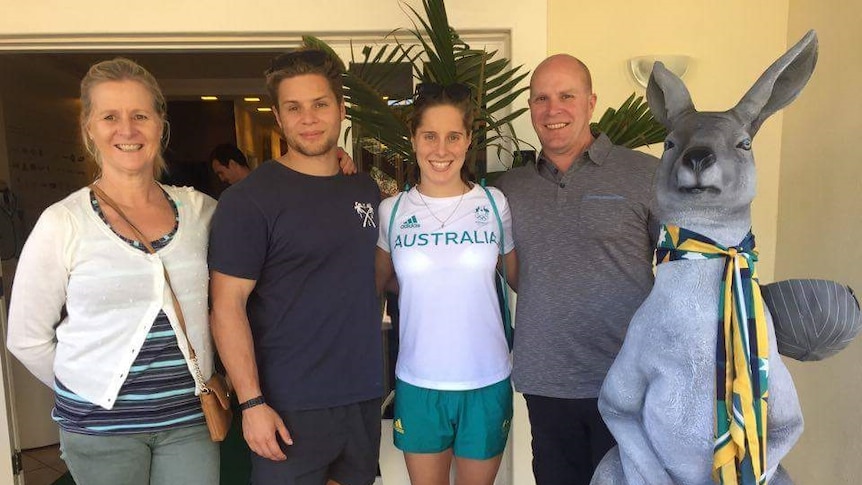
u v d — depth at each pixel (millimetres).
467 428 1614
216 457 1463
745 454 979
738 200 1021
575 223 1587
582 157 1630
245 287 1425
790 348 1061
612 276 1567
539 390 1620
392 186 2162
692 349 1015
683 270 1050
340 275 1498
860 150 1821
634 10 2184
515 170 1781
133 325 1309
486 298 1603
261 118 6758
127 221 1336
